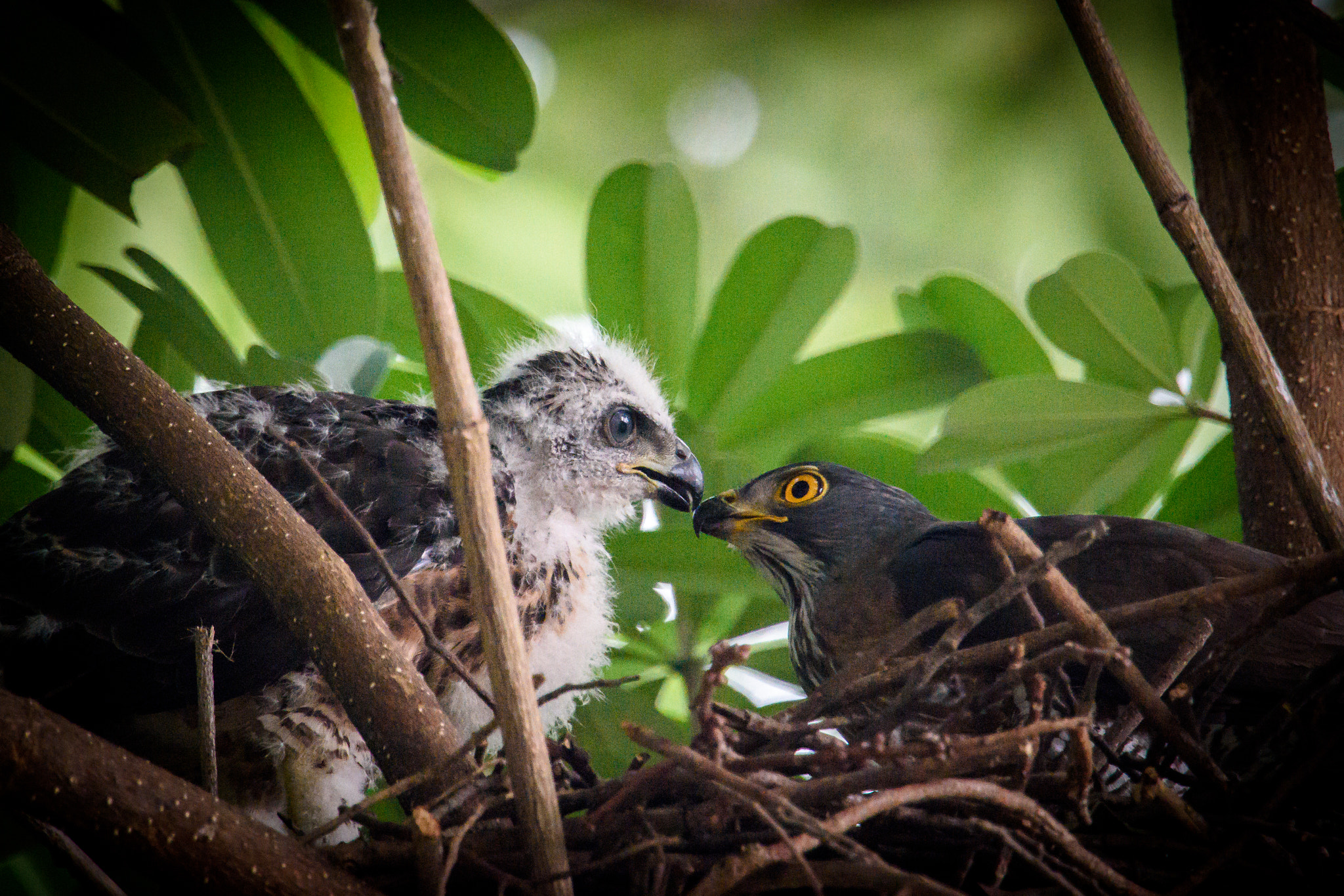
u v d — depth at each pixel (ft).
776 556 30.71
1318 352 28.12
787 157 55.98
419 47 28.63
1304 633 24.40
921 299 33.40
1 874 30.53
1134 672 19.77
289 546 20.70
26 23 26.40
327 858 18.78
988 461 29.30
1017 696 22.59
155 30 28.14
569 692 26.32
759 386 31.35
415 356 32.01
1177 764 22.66
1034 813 17.78
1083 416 28.68
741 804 18.48
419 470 25.29
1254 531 28.04
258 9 31.30
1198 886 19.48
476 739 18.30
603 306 31.55
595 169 55.62
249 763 23.99
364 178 33.12
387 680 20.29
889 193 55.36
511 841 19.90
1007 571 20.47
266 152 29.09
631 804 19.34
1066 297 29.60
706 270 55.11
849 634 28.53
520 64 28.78
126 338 35.40
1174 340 30.55
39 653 23.22
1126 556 25.76
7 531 24.30
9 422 27.73
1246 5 29.45
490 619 17.99
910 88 55.98
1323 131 29.40
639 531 31.22
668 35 58.29
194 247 36.29
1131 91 22.29
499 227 53.11
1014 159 54.54
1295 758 20.39
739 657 18.28
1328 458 27.45
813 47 56.34
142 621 23.20
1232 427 28.78
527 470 27.84
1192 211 22.03
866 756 18.16
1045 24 54.60
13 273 21.61
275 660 23.21
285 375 28.27
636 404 29.17
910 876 16.66
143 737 23.79
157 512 23.95
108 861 22.40
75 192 34.01
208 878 17.90
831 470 31.22
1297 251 28.60
